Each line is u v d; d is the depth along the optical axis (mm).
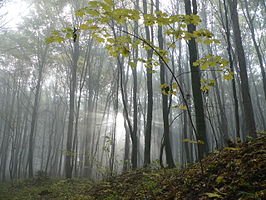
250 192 2717
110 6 2812
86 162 19016
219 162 4102
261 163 3115
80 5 16859
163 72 9352
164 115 8484
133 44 3484
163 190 4527
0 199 10992
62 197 8844
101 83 24656
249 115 10570
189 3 6551
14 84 25750
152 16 3035
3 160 27016
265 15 20359
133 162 10016
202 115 6113
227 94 26453
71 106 16922
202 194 3342
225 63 3510
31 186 14109
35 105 20938
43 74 24906
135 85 12070
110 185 7152
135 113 11211
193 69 6410
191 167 5012
